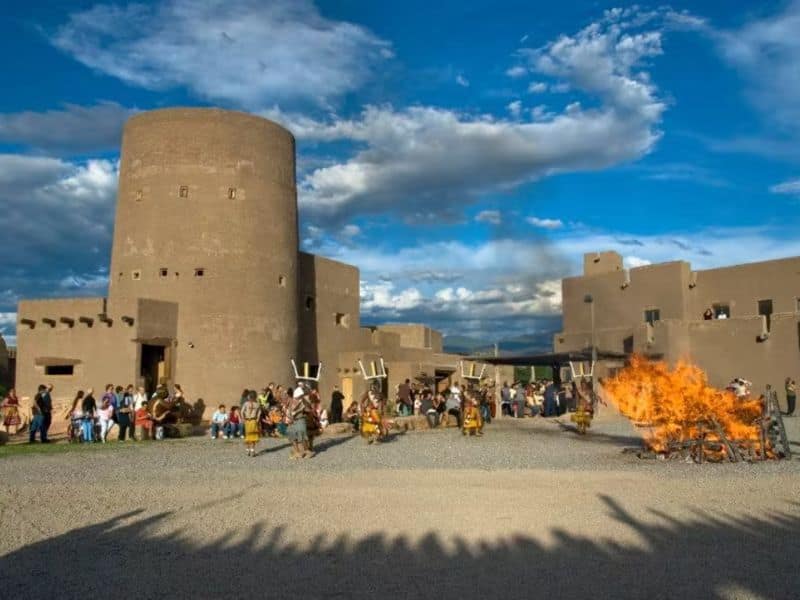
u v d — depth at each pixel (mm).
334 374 45594
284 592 8141
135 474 16578
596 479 15477
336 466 18000
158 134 36500
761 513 11930
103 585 8438
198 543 10250
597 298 49656
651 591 8062
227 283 36031
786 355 40062
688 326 43344
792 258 42125
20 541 10422
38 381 33375
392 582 8453
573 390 40719
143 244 35750
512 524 11203
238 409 27734
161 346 34562
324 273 45688
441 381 51094
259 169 38031
